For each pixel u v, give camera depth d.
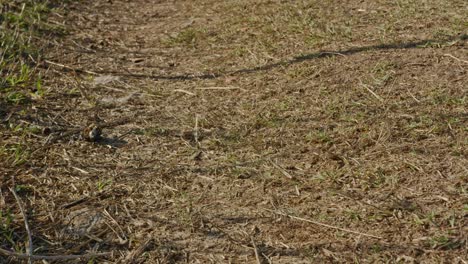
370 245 3.01
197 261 3.00
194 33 5.82
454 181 3.37
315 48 5.07
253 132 4.04
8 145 3.90
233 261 2.99
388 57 4.70
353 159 3.65
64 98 4.60
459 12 5.37
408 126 3.86
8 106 4.39
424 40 4.91
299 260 2.96
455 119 3.87
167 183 3.58
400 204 3.25
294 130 4.00
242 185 3.53
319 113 4.15
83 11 6.48
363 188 3.40
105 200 3.44
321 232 3.13
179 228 3.21
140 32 6.02
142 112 4.43
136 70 5.14
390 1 5.79
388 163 3.58
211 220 3.26
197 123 4.21
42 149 3.89
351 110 4.12
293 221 3.22
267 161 3.72
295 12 5.87
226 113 4.32
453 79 4.30
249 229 3.19
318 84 4.50
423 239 3.01
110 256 3.03
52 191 3.51
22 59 5.13
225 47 5.45
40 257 2.93
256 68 4.93
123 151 3.92
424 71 4.44
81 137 4.05
